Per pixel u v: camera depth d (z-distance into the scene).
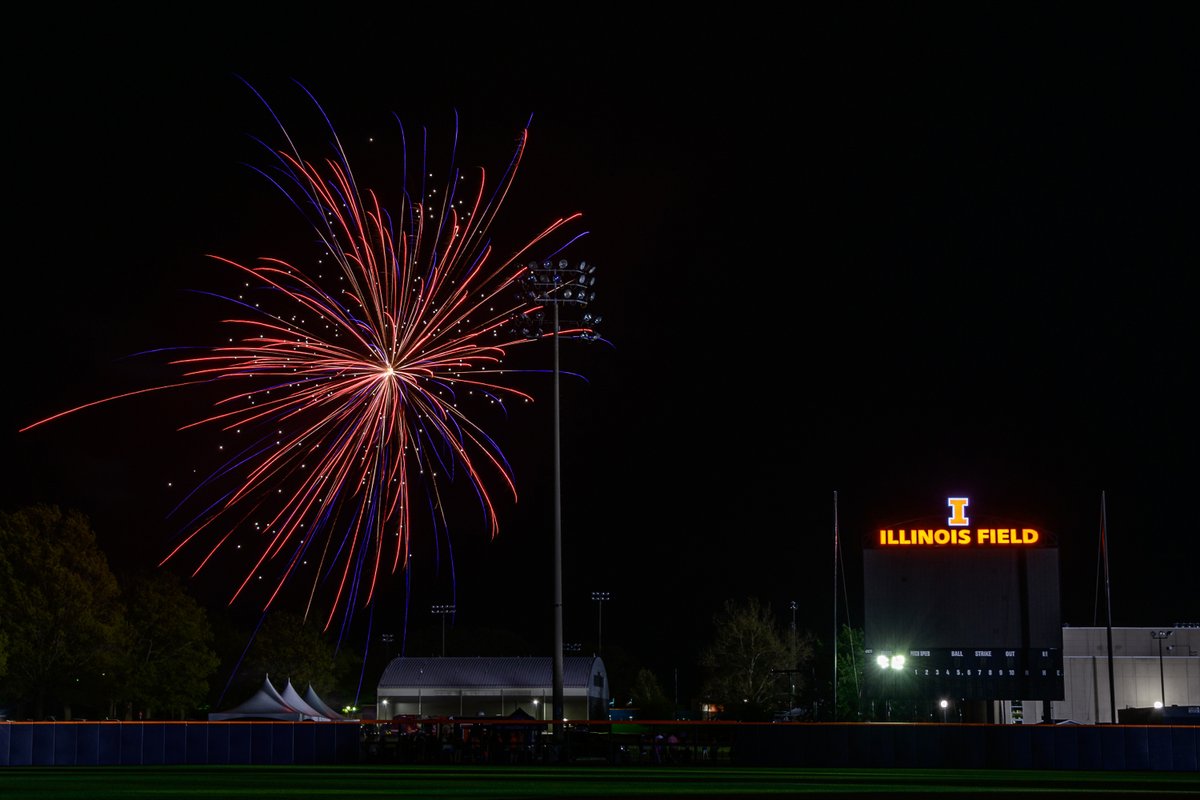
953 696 91.50
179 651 110.19
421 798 34.00
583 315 60.47
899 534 93.50
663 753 59.81
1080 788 41.16
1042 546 92.19
